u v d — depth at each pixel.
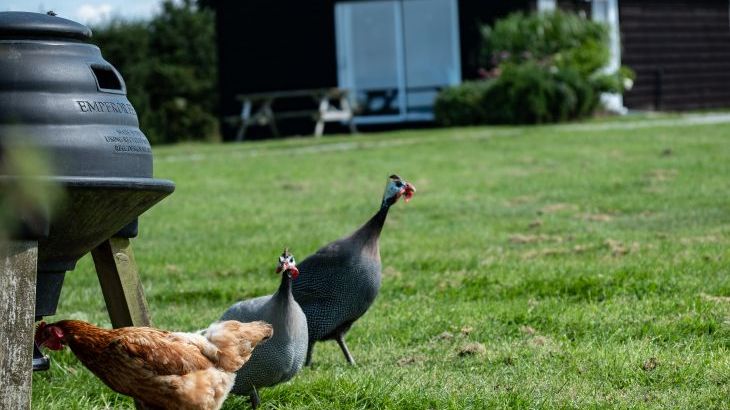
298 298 7.76
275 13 34.75
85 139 5.50
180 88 41.91
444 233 13.98
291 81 34.78
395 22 34.47
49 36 5.61
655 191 17.02
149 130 40.28
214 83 43.22
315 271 7.74
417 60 37.16
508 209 16.12
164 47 43.41
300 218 15.92
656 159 20.83
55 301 6.02
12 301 5.33
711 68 38.28
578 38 31.77
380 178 20.23
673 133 25.06
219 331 5.87
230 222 15.70
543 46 31.72
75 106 5.52
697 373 6.86
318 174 21.02
